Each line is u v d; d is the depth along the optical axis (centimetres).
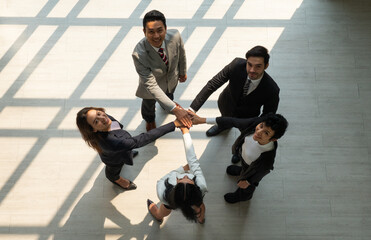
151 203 396
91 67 450
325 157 422
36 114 432
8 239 392
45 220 399
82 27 463
